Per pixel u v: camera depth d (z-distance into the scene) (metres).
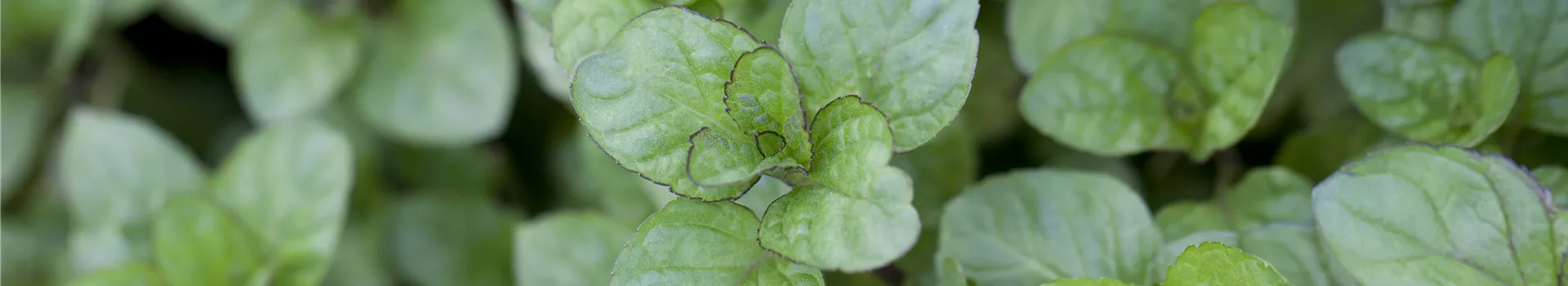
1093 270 0.26
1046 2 0.29
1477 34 0.26
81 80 0.40
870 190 0.22
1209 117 0.27
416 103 0.35
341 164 0.31
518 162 0.39
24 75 0.37
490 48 0.34
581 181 0.36
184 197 0.29
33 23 0.36
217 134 0.41
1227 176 0.31
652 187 0.28
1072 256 0.26
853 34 0.23
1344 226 0.24
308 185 0.30
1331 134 0.29
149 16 0.40
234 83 0.42
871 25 0.23
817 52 0.23
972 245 0.26
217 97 0.42
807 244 0.22
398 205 0.36
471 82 0.35
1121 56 0.27
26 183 0.39
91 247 0.33
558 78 0.32
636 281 0.23
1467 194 0.23
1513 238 0.23
